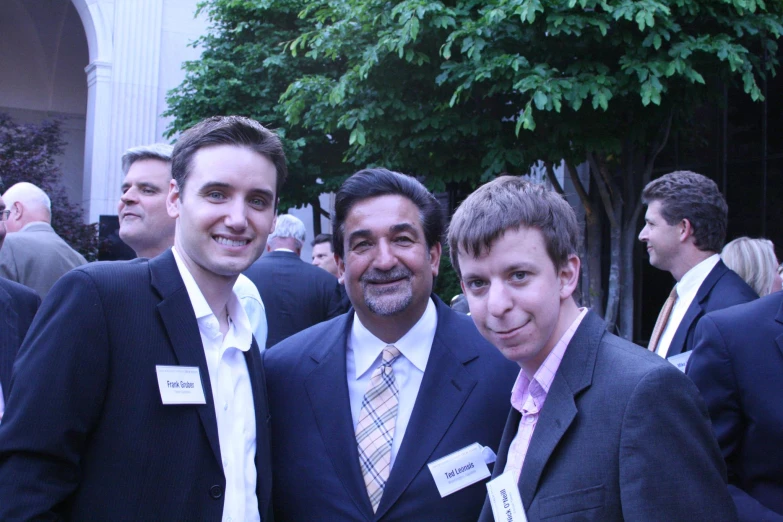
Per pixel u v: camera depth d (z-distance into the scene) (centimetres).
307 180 1052
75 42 1825
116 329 153
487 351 195
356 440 188
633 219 689
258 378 183
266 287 450
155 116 1372
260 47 1019
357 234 187
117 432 149
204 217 163
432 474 177
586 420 130
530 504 133
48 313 151
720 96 645
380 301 186
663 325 301
